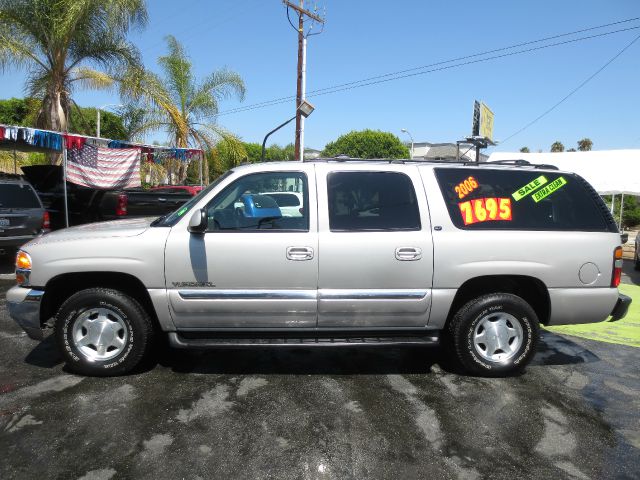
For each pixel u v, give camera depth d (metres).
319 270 4.20
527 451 3.32
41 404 3.83
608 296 4.47
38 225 9.05
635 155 19.17
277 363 4.81
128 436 3.38
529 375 4.67
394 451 3.28
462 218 4.38
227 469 3.03
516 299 4.45
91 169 11.94
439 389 4.28
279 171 4.38
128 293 4.41
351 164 4.45
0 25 13.02
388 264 4.23
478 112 17.55
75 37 13.70
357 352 5.17
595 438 3.52
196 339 4.34
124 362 4.32
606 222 4.55
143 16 14.16
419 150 61.91
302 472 3.02
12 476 2.92
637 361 5.16
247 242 4.16
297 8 20.72
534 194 4.53
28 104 15.49
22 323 4.25
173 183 21.34
